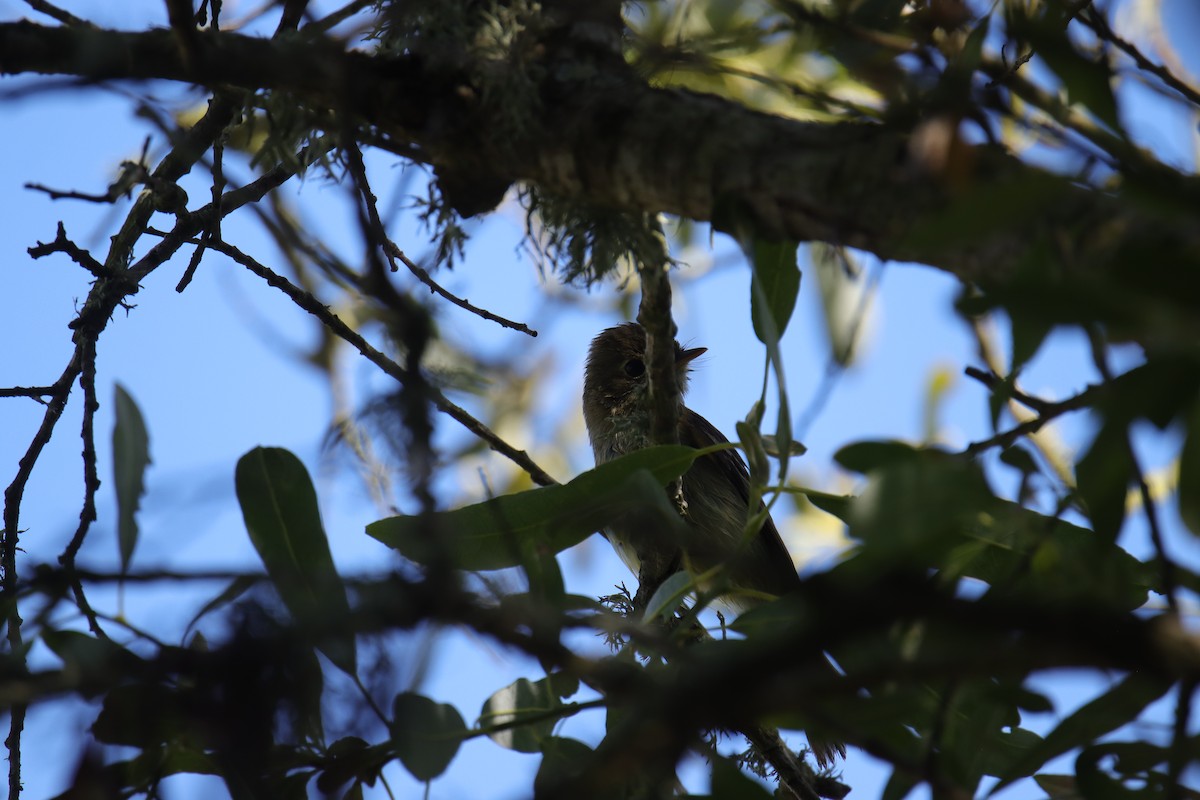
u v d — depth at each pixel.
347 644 4.16
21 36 4.44
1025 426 4.09
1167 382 3.07
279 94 5.70
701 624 4.82
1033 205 2.98
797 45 5.95
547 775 4.95
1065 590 3.93
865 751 3.75
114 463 4.14
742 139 4.34
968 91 3.92
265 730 3.88
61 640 4.27
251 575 3.76
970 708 4.52
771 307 5.15
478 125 4.91
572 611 4.65
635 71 5.27
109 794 4.09
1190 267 2.69
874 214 3.92
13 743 5.70
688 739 3.18
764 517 4.76
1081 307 2.76
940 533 3.26
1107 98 3.60
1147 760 4.27
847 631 3.03
